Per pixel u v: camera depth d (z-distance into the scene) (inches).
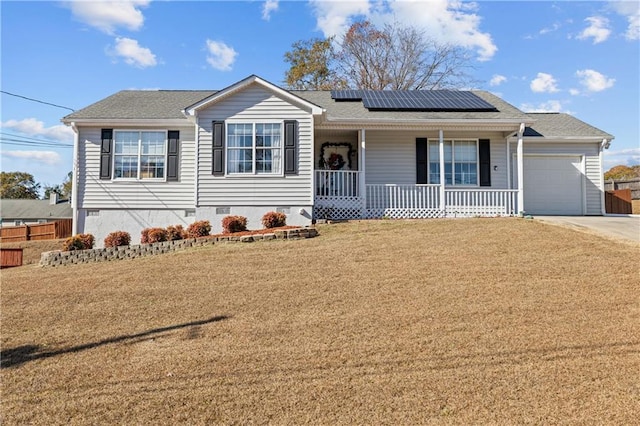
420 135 596.4
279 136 520.1
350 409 143.8
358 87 1289.4
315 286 289.3
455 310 233.8
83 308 268.7
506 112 574.6
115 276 346.9
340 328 216.4
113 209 544.4
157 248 449.7
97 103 605.6
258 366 178.5
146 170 550.0
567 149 613.9
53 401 155.7
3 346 211.0
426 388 155.6
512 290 260.8
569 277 278.4
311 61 1306.6
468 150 597.0
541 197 612.1
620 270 284.4
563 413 136.9
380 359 180.4
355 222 505.0
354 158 611.8
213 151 517.3
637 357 172.6
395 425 134.2
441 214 549.6
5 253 521.3
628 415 134.3
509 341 191.9
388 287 279.6
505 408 140.9
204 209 517.0
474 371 166.6
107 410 148.3
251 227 514.6
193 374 173.5
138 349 202.2
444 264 324.2
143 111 573.6
